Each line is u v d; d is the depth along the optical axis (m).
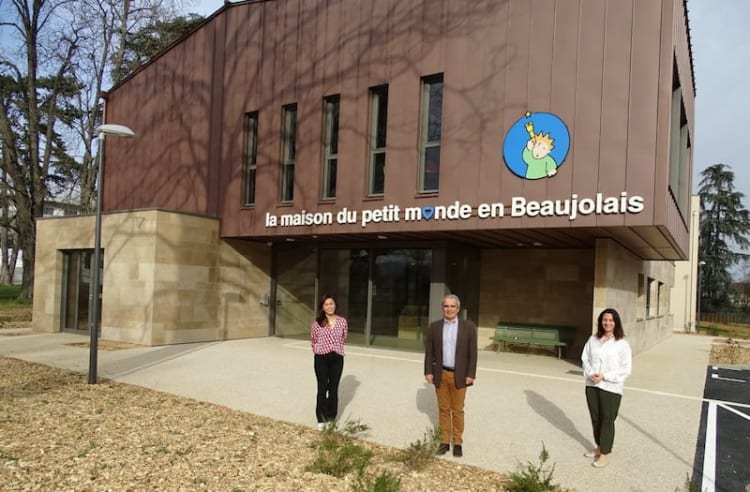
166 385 9.56
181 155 17.84
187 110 17.80
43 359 12.01
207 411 7.79
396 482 4.87
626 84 10.34
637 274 17.06
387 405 8.46
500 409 8.41
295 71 15.11
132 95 19.77
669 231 11.18
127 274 14.97
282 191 15.48
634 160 10.18
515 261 16.56
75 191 39.62
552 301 15.99
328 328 7.20
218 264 16.19
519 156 11.27
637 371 13.01
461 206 11.92
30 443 5.98
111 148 20.45
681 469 5.91
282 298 17.69
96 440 6.20
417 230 12.53
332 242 16.61
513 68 11.47
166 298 14.66
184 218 15.17
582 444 6.72
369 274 15.81
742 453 6.53
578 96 10.75
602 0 10.66
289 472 5.38
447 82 12.30
